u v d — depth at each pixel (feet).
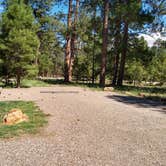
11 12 75.10
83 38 111.55
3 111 35.27
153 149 20.81
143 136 24.39
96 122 29.68
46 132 25.26
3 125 27.53
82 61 137.28
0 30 75.00
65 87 77.66
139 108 40.83
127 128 27.27
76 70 137.69
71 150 20.30
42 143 21.97
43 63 158.40
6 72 77.20
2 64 75.10
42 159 18.44
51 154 19.42
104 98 52.47
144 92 69.00
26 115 31.60
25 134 24.47
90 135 24.45
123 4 83.25
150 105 44.52
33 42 75.56
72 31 106.93
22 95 54.19
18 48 73.51
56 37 145.59
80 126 27.73
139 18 81.25
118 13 82.53
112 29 97.45
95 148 20.84
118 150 20.45
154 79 157.17
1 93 57.00
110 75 132.36
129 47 98.17
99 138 23.54
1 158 18.60
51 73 236.63
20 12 75.20
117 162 18.07
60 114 33.83
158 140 23.21
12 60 74.43
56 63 228.63
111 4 91.86
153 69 147.13
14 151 19.99
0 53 74.95
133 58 100.48
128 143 22.24
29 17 76.02
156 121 31.01
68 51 106.22
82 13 115.55
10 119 28.73
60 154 19.43
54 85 85.40
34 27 78.79
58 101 45.73
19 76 75.87
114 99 51.52
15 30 73.51
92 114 34.27
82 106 40.65
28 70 75.77
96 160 18.37
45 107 38.96
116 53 103.45
